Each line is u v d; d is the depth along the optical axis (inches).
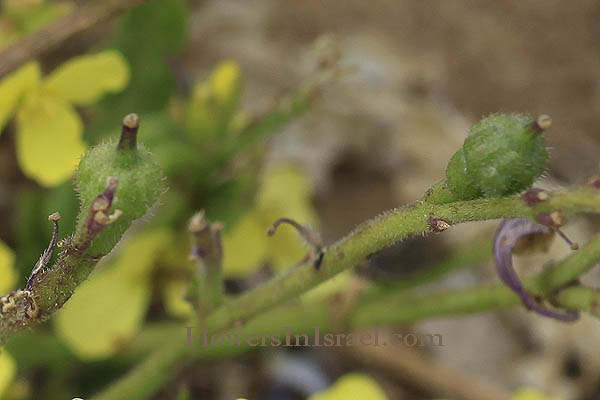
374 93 7.5
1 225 6.2
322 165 7.1
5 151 6.4
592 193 3.5
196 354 4.7
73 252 3.6
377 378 6.0
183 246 5.2
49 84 4.8
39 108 4.9
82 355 5.1
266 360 5.9
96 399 4.6
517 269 6.5
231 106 5.0
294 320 4.8
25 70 4.7
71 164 4.9
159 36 5.5
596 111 7.6
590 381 6.2
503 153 3.5
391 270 6.3
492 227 4.9
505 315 6.5
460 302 4.6
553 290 4.1
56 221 3.6
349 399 4.5
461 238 6.5
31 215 5.1
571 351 6.3
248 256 5.3
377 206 7.1
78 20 4.8
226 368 5.9
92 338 5.1
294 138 7.1
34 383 5.7
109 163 3.5
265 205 5.6
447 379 5.7
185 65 7.5
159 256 5.2
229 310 4.1
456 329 6.3
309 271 4.0
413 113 7.4
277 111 5.0
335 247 3.9
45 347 5.3
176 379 5.1
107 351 5.1
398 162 7.3
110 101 5.5
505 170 3.5
